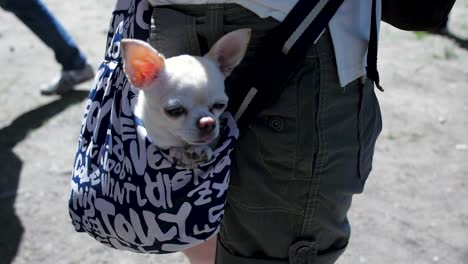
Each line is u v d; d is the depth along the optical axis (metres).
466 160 3.83
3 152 3.91
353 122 1.70
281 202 1.70
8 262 3.01
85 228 1.67
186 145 1.52
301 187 1.68
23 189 3.55
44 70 5.06
